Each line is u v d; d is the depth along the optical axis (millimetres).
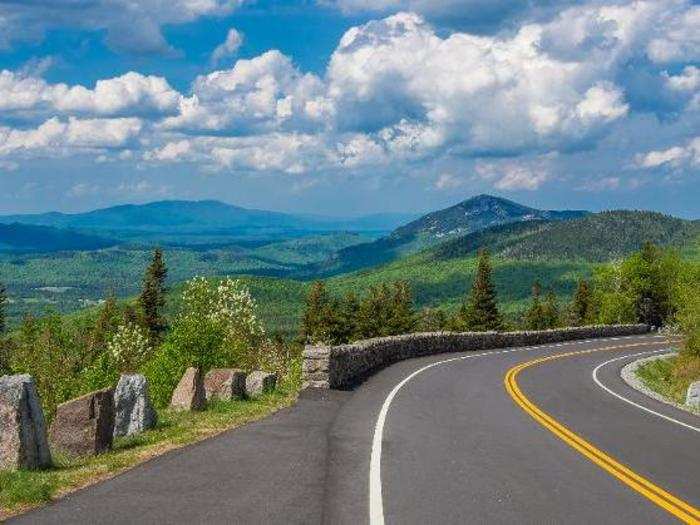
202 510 7613
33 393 9656
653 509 8375
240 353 30438
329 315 97312
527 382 25297
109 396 11203
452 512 7945
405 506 8117
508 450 11992
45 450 9727
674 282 86750
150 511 7531
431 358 33969
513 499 8633
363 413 15797
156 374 25547
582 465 10906
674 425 16219
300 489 8672
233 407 16203
